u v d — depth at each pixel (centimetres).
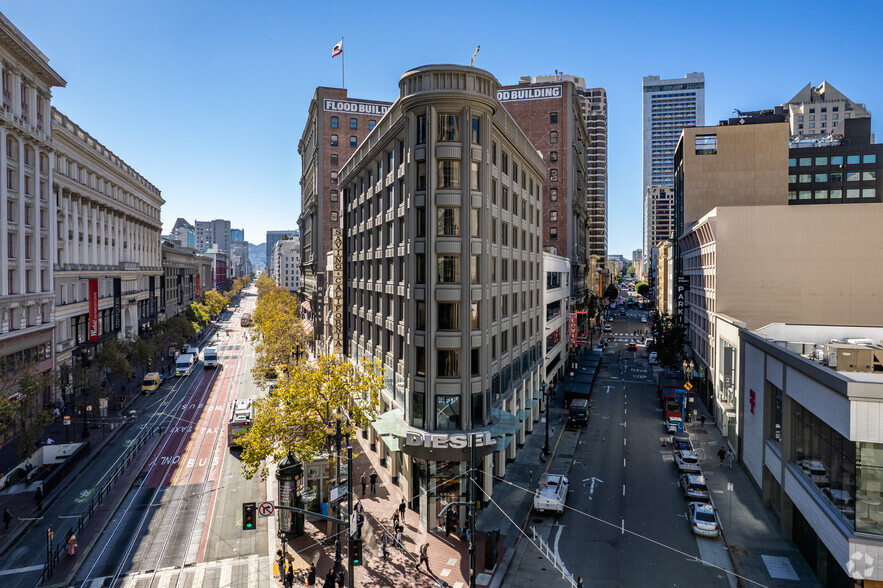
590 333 12338
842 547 2319
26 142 5691
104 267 8556
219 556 2977
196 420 5847
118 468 4322
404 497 3769
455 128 3419
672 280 12744
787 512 3216
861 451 2258
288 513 3178
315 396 3275
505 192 4328
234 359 10162
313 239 11381
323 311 9262
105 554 2991
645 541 3178
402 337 3831
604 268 19312
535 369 5662
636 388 7794
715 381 5984
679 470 4297
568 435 5419
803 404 2908
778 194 8662
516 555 3014
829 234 5881
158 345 8575
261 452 3209
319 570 2838
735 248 6084
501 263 4106
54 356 6212
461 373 3425
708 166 8881
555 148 9475
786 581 2728
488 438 3303
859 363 2909
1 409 3525
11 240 5462
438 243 3419
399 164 3869
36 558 2938
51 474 3981
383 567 2878
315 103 10875
